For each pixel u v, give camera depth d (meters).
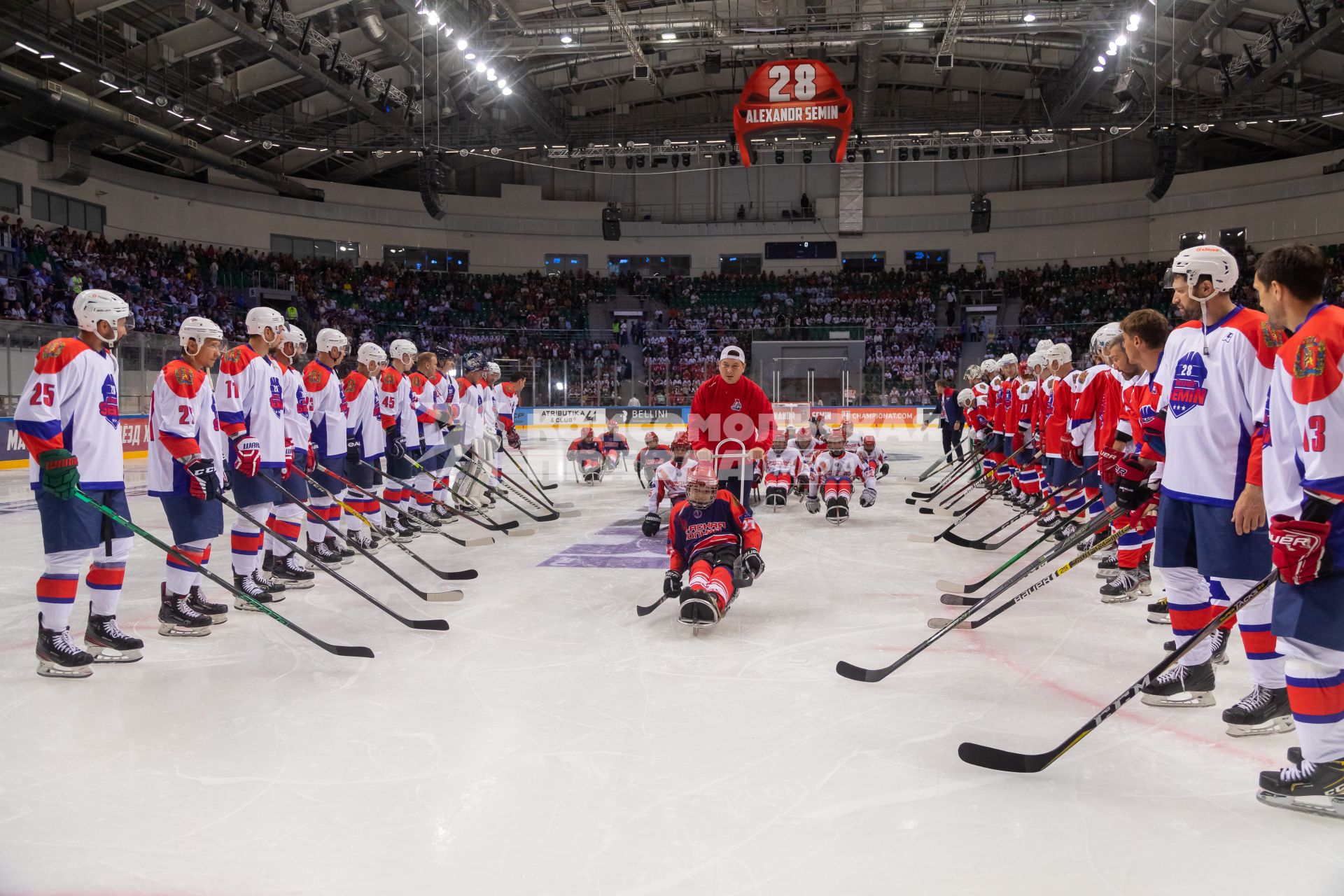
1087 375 6.70
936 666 4.26
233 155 27.11
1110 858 2.39
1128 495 4.05
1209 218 30.73
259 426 5.67
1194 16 21.75
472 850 2.45
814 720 3.51
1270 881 2.28
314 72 21.52
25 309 19.67
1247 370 3.27
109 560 4.35
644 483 12.68
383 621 5.24
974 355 31.17
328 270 30.34
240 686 3.98
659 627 5.07
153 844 2.51
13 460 15.52
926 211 34.06
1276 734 3.32
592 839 2.51
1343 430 2.51
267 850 2.46
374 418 8.16
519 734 3.36
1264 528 3.28
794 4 22.14
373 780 2.94
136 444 17.66
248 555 5.58
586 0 20.16
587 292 33.97
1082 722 3.48
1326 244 28.53
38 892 2.26
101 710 3.66
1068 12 19.61
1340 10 18.75
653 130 33.03
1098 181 32.94
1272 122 27.44
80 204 24.88
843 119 17.02
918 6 21.00
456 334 30.45
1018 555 5.20
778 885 2.26
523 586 6.26
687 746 3.23
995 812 2.68
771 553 7.62
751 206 34.97
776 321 32.34
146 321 22.47
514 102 25.19
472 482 10.84
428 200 23.59
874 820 2.63
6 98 21.72
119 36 19.72
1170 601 3.68
